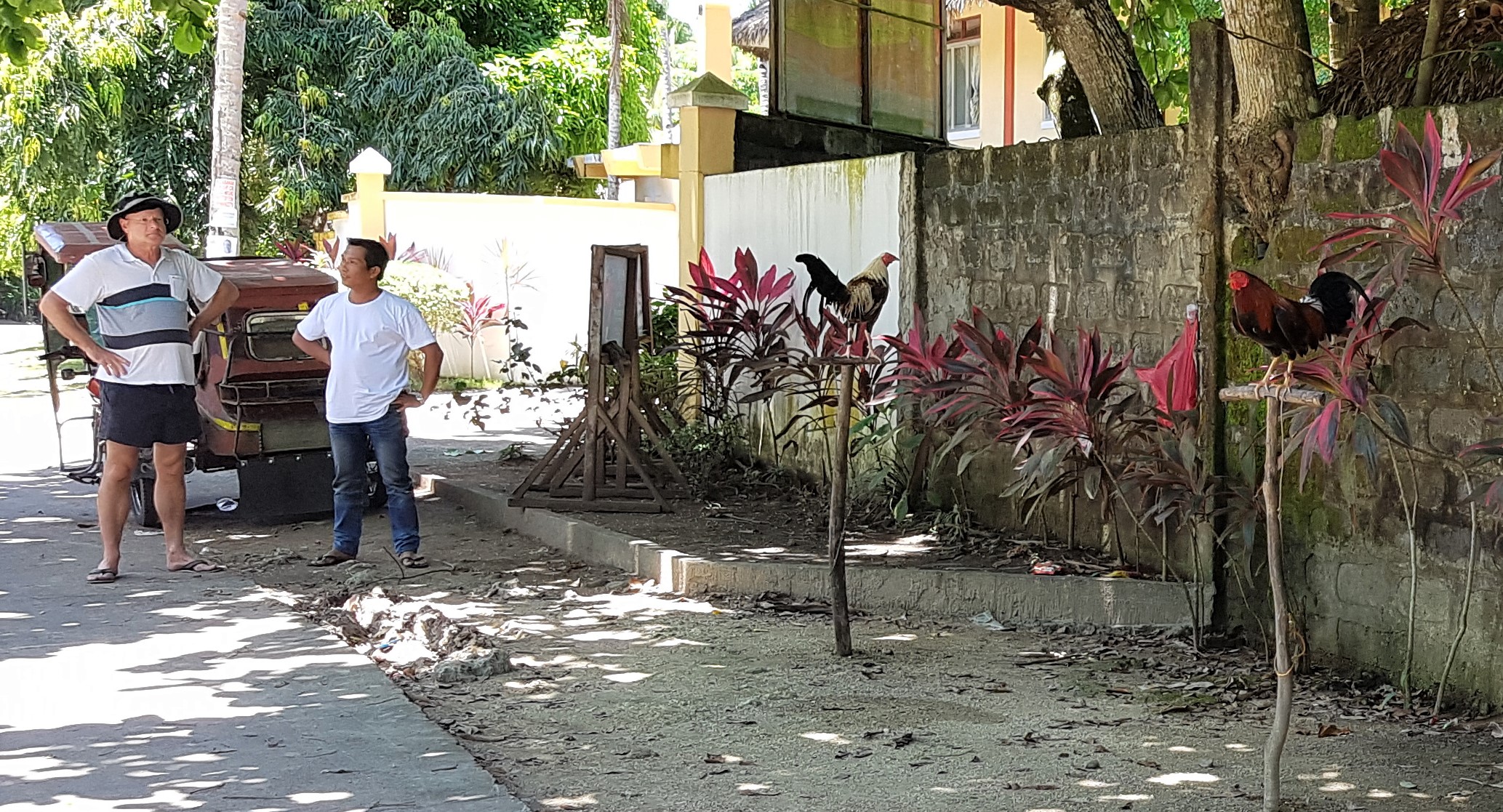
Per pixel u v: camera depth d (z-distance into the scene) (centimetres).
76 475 1169
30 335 3559
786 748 523
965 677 618
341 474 852
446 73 2459
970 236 859
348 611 727
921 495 902
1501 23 593
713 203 1157
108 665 613
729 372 1113
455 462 1222
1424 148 511
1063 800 470
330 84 2484
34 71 2062
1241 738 534
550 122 2580
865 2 1255
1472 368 548
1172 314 711
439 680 607
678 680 612
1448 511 561
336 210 2466
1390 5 970
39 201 2220
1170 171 706
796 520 914
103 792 466
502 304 1986
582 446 957
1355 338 509
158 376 787
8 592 756
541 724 552
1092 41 830
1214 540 672
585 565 852
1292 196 628
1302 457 548
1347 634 614
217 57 1695
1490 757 508
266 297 935
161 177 2350
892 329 926
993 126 1883
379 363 839
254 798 460
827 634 690
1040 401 671
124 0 2134
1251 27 629
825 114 1236
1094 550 773
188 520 1005
